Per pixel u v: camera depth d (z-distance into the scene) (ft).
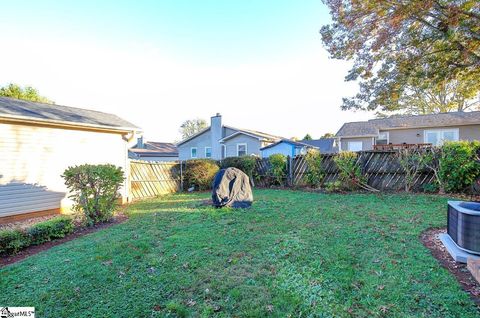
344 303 7.81
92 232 16.85
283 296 8.31
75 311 7.91
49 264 11.31
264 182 37.52
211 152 75.66
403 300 7.79
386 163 28.86
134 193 31.94
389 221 15.83
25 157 21.98
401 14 23.09
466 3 22.04
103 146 27.94
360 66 31.24
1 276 10.32
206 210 20.95
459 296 7.82
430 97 69.36
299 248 12.01
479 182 23.07
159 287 9.09
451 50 26.43
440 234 12.80
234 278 9.53
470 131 54.19
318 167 32.12
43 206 22.99
